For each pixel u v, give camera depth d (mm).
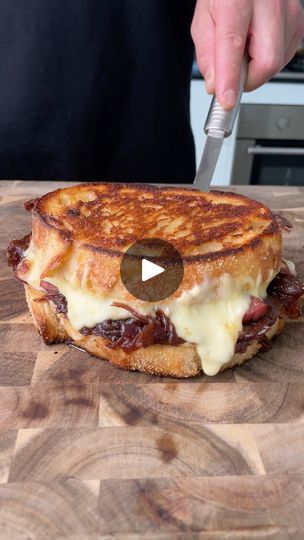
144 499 155
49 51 351
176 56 395
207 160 249
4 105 362
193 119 573
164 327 194
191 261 191
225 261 194
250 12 257
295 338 224
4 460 166
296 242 295
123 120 391
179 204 235
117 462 167
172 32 388
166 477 162
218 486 160
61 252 199
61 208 231
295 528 148
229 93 242
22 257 232
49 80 358
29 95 359
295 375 204
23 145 371
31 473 162
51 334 214
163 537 146
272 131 576
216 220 223
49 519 148
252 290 203
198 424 182
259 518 151
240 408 189
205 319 194
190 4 402
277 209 335
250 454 171
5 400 189
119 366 204
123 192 252
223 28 249
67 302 203
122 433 178
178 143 414
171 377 203
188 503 154
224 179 602
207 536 147
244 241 208
